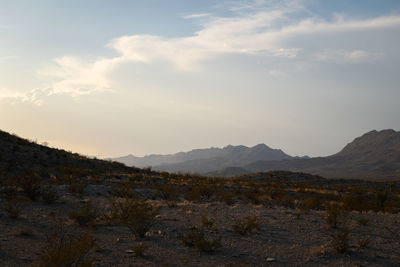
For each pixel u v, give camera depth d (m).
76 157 45.03
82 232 11.06
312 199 20.06
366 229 13.14
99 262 8.21
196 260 8.89
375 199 24.31
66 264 7.20
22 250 8.80
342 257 9.48
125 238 10.77
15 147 37.88
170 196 21.50
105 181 29.61
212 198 23.64
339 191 39.84
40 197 17.62
